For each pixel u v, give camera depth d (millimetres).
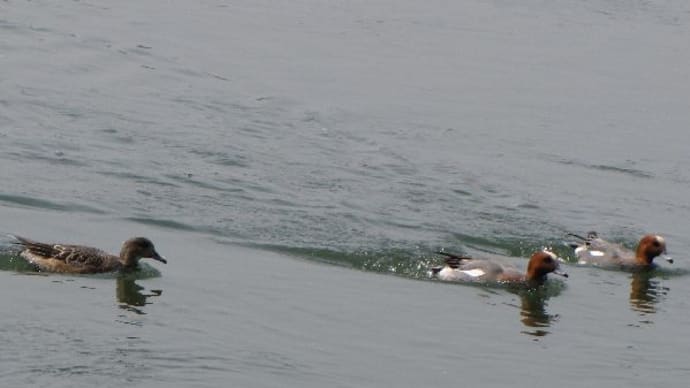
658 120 61594
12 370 29156
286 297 36156
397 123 57938
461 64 68125
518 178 51656
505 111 61219
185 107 57156
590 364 33062
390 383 30375
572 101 63562
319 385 29797
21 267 36844
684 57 71812
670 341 35344
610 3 82312
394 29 74000
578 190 50969
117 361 30141
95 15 71938
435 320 35500
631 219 48000
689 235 46625
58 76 59750
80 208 43000
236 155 50812
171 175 47531
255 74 63812
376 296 37219
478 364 32281
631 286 40625
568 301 38562
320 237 42312
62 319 32719
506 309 37219
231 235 41750
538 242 44375
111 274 36875
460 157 53812
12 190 44000
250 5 77625
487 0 81812
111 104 56312
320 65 66188
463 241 43750
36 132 51188
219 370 30141
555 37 74250
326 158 51688
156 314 33719
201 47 67812
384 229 43719
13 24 67688
